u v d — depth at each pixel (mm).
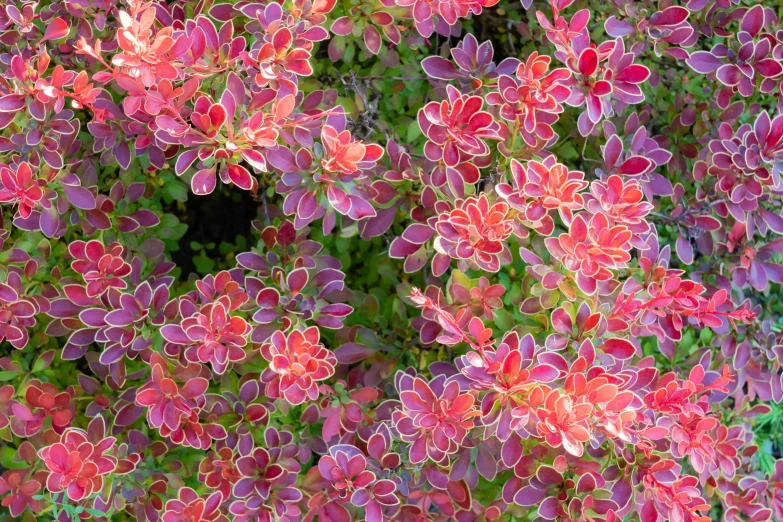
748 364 888
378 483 791
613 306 822
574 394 760
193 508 794
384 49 872
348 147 765
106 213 854
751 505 864
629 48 886
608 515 796
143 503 837
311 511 812
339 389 833
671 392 786
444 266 809
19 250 825
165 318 824
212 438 835
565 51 804
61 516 811
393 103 907
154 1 828
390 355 875
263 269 853
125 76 759
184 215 991
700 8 868
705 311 800
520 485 818
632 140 863
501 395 774
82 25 842
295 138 794
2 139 802
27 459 829
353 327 868
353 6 837
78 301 815
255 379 841
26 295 836
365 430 833
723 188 864
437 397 811
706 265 902
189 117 789
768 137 843
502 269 884
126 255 871
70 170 854
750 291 958
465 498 821
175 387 796
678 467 816
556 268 810
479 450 820
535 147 837
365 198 821
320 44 934
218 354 795
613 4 883
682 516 778
